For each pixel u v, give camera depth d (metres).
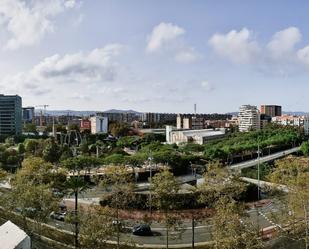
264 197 107.19
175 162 154.62
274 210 91.06
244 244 48.88
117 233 66.19
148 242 73.81
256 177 139.75
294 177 84.88
